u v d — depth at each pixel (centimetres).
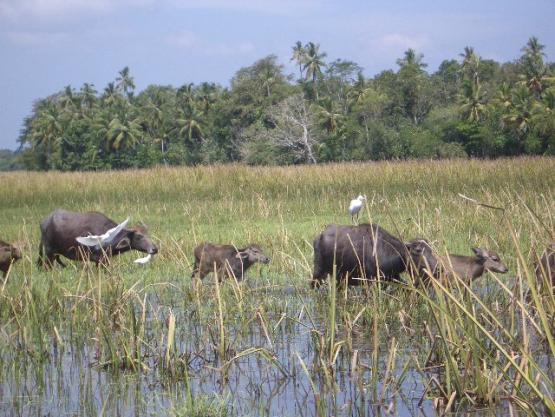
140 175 7106
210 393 1570
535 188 5166
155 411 1473
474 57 19475
